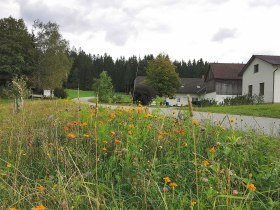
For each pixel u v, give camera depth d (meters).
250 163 4.16
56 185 3.22
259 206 3.20
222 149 4.39
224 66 61.94
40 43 64.44
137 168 3.78
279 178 3.64
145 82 63.28
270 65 42.75
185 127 5.62
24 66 61.72
